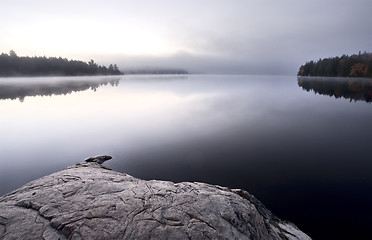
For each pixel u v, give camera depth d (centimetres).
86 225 421
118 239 395
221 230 449
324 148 1580
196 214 483
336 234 730
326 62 12688
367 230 747
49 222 430
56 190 547
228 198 580
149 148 1642
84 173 696
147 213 467
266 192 993
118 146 1714
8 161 1481
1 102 4662
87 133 2177
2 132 2284
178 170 1235
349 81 8419
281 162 1330
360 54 10275
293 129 2158
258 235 490
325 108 3438
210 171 1218
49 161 1479
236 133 2034
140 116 3083
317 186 1040
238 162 1334
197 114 3162
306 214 832
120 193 543
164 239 404
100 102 4762
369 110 3184
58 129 2377
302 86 8356
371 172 1174
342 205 889
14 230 405
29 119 2978
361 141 1744
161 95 6228
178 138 1898
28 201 495
